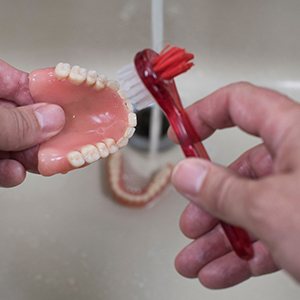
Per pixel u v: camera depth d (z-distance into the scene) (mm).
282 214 326
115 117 482
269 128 382
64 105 490
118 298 685
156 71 410
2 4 746
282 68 819
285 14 753
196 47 805
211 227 521
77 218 737
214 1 747
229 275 527
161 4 745
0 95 502
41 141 479
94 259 708
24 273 694
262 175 489
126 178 766
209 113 460
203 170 369
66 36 791
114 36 794
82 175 766
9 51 798
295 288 696
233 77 828
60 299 681
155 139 770
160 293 690
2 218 732
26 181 759
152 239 727
